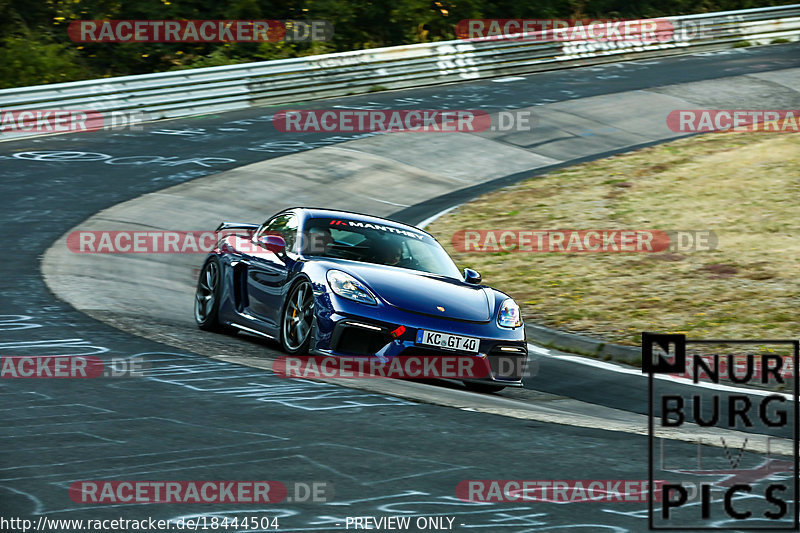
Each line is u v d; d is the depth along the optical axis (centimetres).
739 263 4447
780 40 12075
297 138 7488
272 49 11594
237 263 3080
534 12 13612
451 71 9850
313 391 2220
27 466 1552
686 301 3894
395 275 2736
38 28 11531
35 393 2073
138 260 4331
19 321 2920
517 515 1405
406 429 1909
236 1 11794
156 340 2781
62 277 3784
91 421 1855
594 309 3831
